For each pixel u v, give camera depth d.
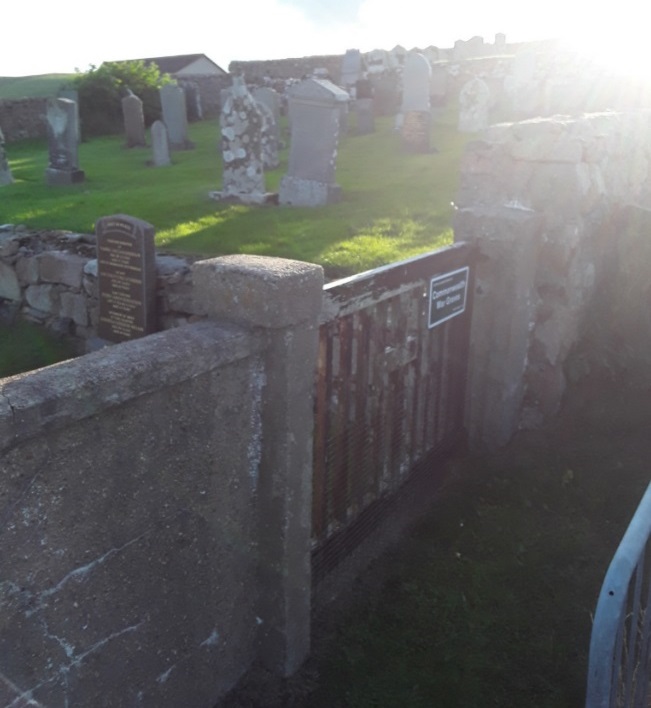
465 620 3.26
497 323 4.49
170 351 2.24
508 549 3.72
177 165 15.74
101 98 23.39
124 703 2.36
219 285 2.57
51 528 1.99
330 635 3.19
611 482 4.22
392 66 22.47
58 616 2.07
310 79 9.95
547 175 4.54
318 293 2.65
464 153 4.79
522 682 2.95
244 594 2.84
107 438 2.10
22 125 23.19
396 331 3.63
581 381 4.98
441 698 2.87
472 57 24.67
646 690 2.24
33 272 8.10
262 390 2.65
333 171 10.12
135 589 2.31
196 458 2.44
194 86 25.12
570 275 4.66
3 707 1.96
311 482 2.87
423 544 3.78
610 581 1.64
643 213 5.16
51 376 1.94
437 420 4.29
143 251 6.68
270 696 2.89
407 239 7.66
